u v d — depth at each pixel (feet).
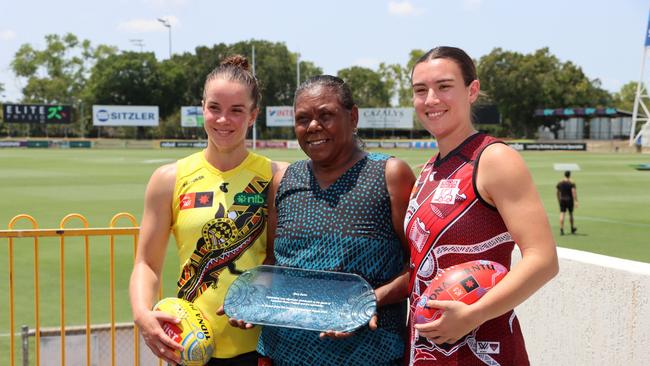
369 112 269.64
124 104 335.26
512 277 8.35
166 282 31.55
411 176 10.32
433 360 9.08
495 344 8.85
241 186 11.12
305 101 10.22
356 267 9.92
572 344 12.59
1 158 158.92
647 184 92.38
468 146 9.20
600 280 11.92
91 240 42.19
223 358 10.83
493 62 323.57
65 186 84.23
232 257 10.94
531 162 148.56
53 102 354.13
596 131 303.07
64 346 17.28
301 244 10.18
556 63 333.01
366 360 9.80
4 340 22.36
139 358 18.42
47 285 30.37
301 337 10.01
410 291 9.62
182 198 11.15
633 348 11.28
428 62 9.41
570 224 53.93
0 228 49.39
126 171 113.60
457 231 8.93
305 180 10.57
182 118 271.08
